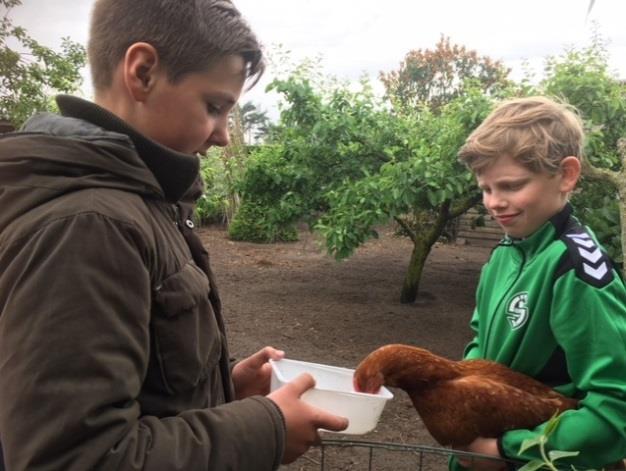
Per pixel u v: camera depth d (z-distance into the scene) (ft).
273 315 24.84
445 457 12.64
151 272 3.50
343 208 23.06
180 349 3.67
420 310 25.72
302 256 40.27
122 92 3.86
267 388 5.65
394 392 16.74
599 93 20.85
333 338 21.81
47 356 2.94
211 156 53.21
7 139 3.55
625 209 9.48
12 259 3.17
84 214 3.22
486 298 6.56
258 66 4.21
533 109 5.82
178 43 3.70
